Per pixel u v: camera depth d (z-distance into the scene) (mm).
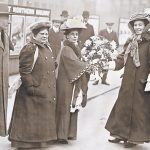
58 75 4656
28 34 4555
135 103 4629
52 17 12094
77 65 4559
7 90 4504
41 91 4375
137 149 4742
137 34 4660
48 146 4609
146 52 4586
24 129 4367
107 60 6633
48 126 4441
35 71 4348
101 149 4664
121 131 4730
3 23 4406
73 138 4793
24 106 4383
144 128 4621
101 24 14664
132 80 4652
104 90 8602
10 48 7371
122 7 15219
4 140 4836
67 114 4637
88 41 7047
